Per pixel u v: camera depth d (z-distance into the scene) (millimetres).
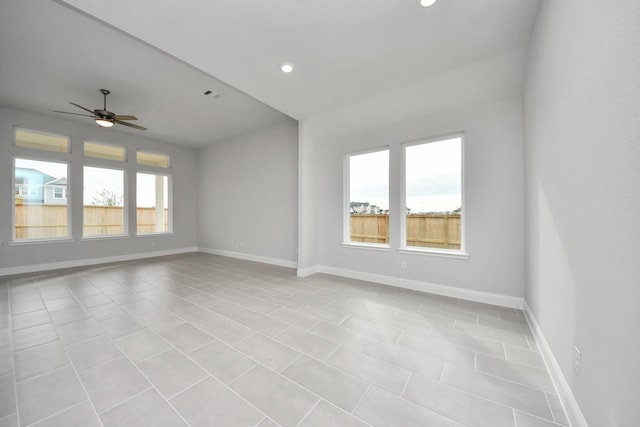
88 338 2146
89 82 3553
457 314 2688
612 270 930
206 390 1522
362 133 4102
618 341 883
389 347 2031
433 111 3383
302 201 4340
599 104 1021
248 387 1554
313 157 4520
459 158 3406
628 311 823
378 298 3189
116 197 5848
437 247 3566
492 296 2998
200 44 2420
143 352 1937
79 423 1272
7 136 4379
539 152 2020
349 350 1986
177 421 1290
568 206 1387
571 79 1313
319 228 4621
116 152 6090
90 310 2764
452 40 2352
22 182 4684
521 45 2393
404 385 1586
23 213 4703
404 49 2488
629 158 815
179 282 3918
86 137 5258
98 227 5586
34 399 1437
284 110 3945
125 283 3852
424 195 3656
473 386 1579
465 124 3184
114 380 1608
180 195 6906
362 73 2898
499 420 1315
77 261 5121
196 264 5367
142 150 6141
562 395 1437
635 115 780
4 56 2965
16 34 2590
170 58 3023
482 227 3066
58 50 2859
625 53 831
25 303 2977
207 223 6973
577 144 1250
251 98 4094
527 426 1281
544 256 1898
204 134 5996
